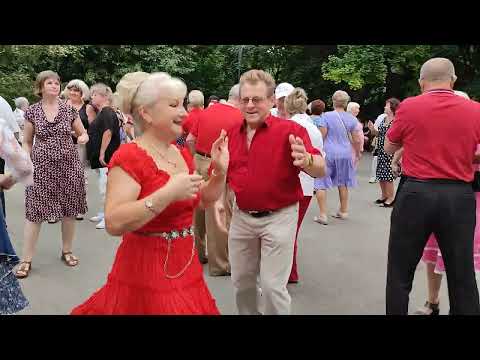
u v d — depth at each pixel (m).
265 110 3.33
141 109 2.43
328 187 7.50
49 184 5.05
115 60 21.06
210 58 24.91
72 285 4.81
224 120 4.93
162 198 2.25
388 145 3.73
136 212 2.25
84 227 6.95
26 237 5.05
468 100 3.52
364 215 8.16
